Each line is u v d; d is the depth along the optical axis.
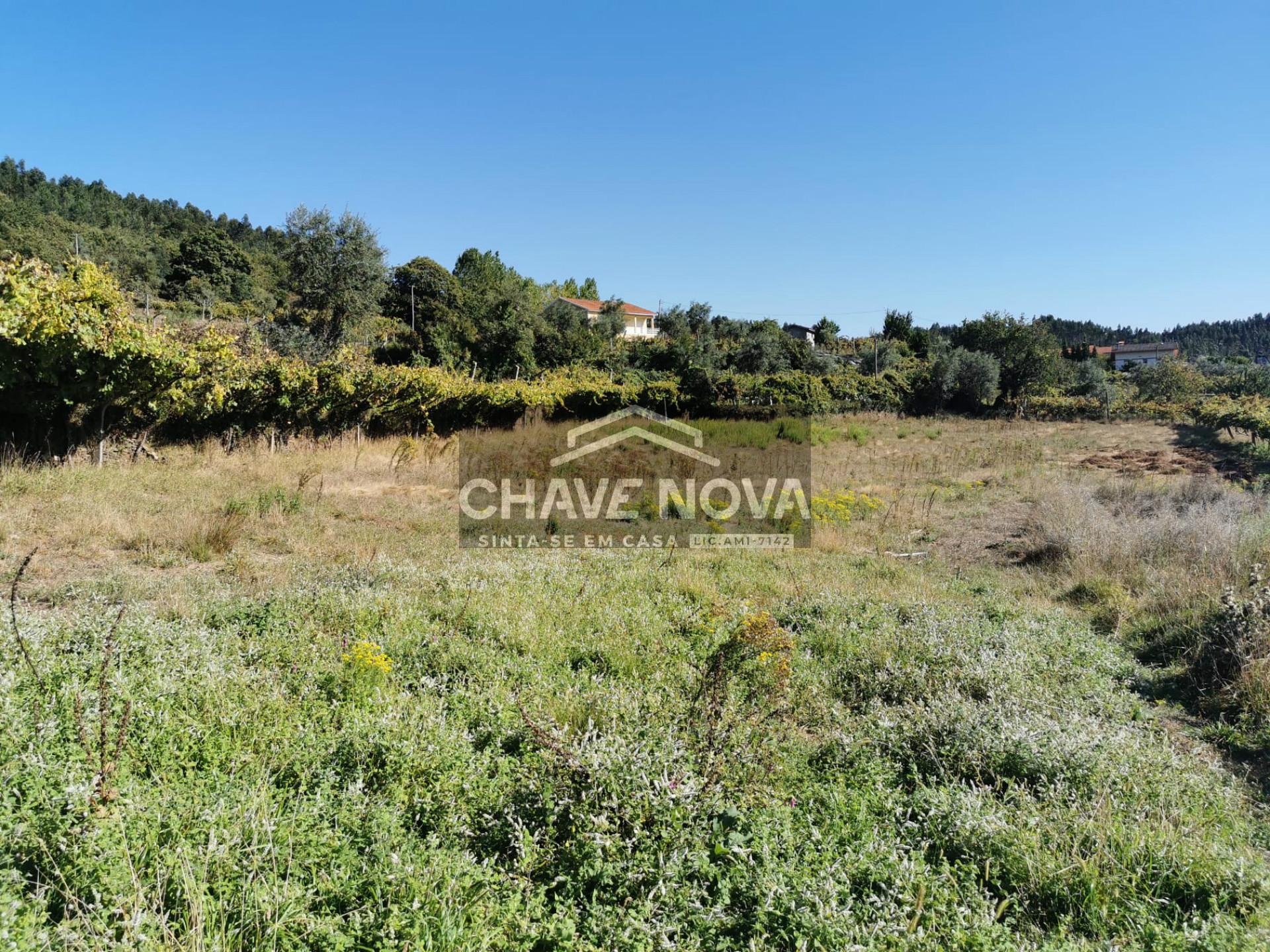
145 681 4.26
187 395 13.20
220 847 2.73
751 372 39.50
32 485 9.29
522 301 41.22
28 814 2.69
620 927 2.68
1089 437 25.75
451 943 2.47
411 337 35.91
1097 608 7.90
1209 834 3.52
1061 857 3.28
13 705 3.56
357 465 15.17
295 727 3.96
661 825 3.22
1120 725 4.78
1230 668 5.71
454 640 5.74
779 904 2.83
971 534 11.92
